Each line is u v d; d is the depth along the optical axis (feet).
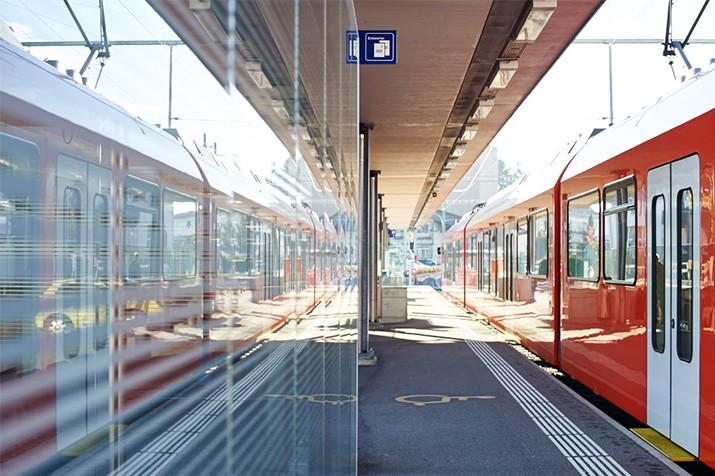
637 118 24.35
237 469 5.08
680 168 19.13
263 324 6.23
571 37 25.41
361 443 20.98
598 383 26.99
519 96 33.94
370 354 37.81
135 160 3.76
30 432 2.82
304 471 8.08
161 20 3.81
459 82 31.12
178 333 4.31
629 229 23.44
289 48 7.50
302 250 8.46
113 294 3.53
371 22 23.41
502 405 26.68
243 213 5.61
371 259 59.26
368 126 39.83
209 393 4.68
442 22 23.44
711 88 18.11
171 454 4.00
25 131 2.87
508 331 49.24
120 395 3.51
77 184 3.26
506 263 50.78
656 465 18.70
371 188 57.72
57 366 3.02
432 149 48.39
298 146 8.14
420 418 24.44
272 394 6.40
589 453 19.88
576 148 34.17
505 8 22.39
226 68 4.90
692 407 17.90
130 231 3.75
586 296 28.96
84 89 3.21
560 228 34.30
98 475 3.27
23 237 2.86
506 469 18.29
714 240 16.74
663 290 20.18
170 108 4.03
